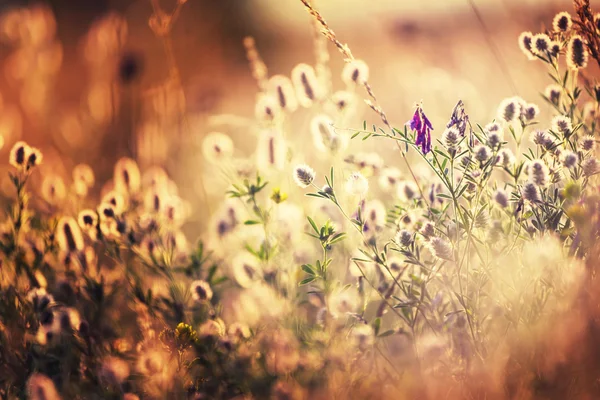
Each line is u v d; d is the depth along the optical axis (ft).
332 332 3.16
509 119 3.02
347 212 3.31
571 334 2.90
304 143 3.78
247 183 3.30
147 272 3.51
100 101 4.51
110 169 4.26
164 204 3.44
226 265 3.59
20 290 3.29
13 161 3.35
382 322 3.37
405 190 3.21
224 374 3.09
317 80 3.43
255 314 3.31
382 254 3.02
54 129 4.77
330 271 3.29
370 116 4.30
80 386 3.12
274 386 3.04
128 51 4.57
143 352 3.15
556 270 2.93
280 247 3.40
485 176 2.99
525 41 3.17
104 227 3.31
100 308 3.26
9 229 3.44
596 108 3.11
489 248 3.00
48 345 3.13
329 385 3.07
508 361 2.96
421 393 3.00
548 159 3.03
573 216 2.89
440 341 3.00
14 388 3.12
